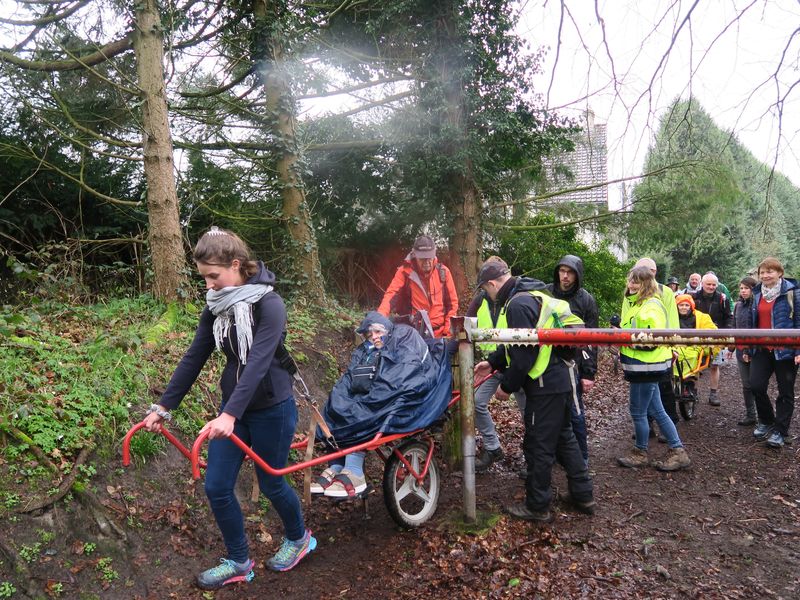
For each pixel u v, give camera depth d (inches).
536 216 534.6
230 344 116.5
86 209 385.4
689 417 280.2
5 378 143.3
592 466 210.8
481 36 375.6
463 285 448.8
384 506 169.5
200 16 352.5
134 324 217.2
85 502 126.9
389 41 414.6
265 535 147.7
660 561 138.1
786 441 237.3
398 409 141.5
